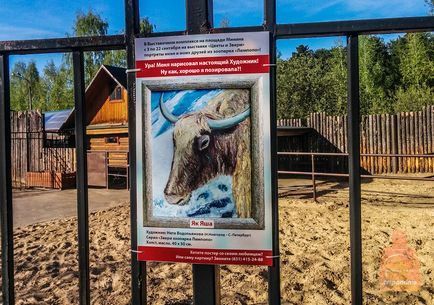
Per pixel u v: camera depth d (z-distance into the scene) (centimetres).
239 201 181
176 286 397
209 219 183
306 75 2691
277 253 179
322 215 744
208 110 182
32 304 363
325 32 173
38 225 749
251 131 178
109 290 394
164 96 185
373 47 2773
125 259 498
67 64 3266
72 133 1811
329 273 421
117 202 1062
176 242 187
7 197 201
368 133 1437
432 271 425
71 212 911
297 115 2653
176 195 186
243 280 404
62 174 1409
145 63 186
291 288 384
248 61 177
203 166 183
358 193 173
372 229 616
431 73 2323
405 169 1384
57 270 465
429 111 1348
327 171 1527
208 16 183
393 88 2683
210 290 186
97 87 1673
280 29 176
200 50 181
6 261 202
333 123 1513
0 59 200
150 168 188
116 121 1656
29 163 1631
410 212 743
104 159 1388
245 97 178
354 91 173
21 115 1641
